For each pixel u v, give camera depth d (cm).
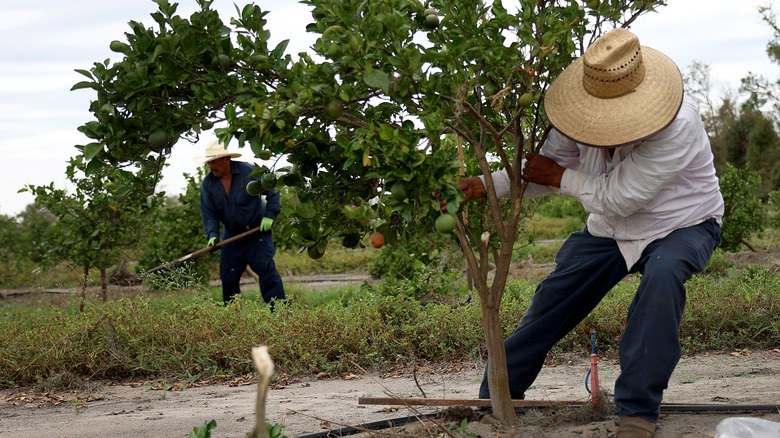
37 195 971
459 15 298
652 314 293
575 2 306
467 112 300
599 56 301
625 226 326
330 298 1012
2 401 549
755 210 1265
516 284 806
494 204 319
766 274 827
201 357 639
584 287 346
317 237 318
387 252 1068
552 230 2353
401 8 279
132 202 952
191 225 1253
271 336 648
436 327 656
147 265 1306
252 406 482
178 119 292
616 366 575
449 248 862
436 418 348
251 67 295
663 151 298
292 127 288
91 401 538
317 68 266
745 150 4550
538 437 307
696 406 356
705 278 772
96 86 277
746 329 640
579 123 307
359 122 292
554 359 616
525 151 359
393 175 260
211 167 811
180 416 460
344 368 619
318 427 392
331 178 315
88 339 652
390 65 281
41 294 1098
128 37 280
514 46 288
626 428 295
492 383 330
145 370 632
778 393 418
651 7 326
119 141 281
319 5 289
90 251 966
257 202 830
